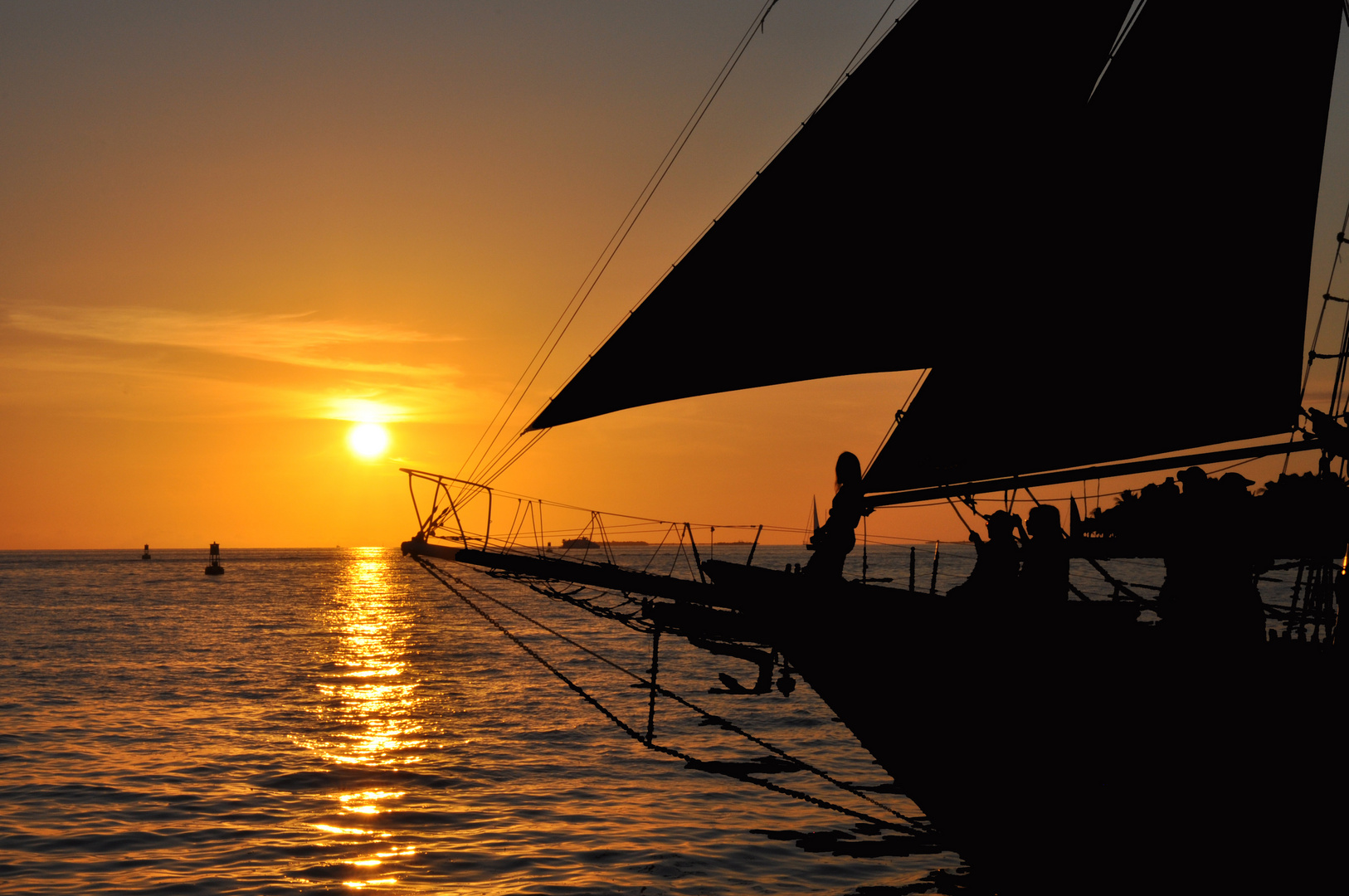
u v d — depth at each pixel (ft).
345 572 534.78
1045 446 33.19
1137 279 32.07
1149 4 30.94
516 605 253.85
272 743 78.33
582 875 46.62
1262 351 31.04
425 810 58.23
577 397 33.91
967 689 26.48
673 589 31.89
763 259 32.19
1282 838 21.93
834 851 50.14
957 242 32.30
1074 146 32.14
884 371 32.94
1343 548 24.64
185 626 191.21
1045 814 25.63
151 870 46.96
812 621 28.58
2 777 65.21
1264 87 29.91
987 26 31.65
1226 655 22.38
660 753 74.13
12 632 176.35
